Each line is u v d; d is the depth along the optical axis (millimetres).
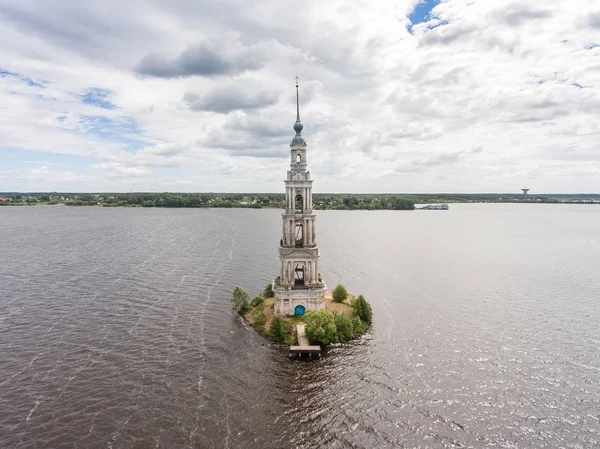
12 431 56344
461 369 74188
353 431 57250
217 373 72625
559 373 72625
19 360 76062
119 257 173375
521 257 182875
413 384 69312
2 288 122625
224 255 178250
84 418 59375
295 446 54156
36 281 131125
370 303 110938
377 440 55406
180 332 89938
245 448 53594
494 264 165875
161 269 149500
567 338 87188
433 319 98500
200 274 141875
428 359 78000
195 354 79688
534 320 97750
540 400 64375
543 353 80188
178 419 59406
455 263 167500
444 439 55562
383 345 84062
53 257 172875
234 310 104062
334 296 106875
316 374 72625
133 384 68500
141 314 100688
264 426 58156
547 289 125625
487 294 119875
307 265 95875
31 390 66250
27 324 93438
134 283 129250
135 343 84062
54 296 114688
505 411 61625
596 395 65688
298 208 98125
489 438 55688
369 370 74000
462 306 108375
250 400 64562
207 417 59969
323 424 58750
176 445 53938
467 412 61469
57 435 55688
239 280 133875
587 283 133375
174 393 66062
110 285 126750
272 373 72938
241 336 88312
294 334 87188
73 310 103188
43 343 83500
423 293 120875
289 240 96062
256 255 178375
